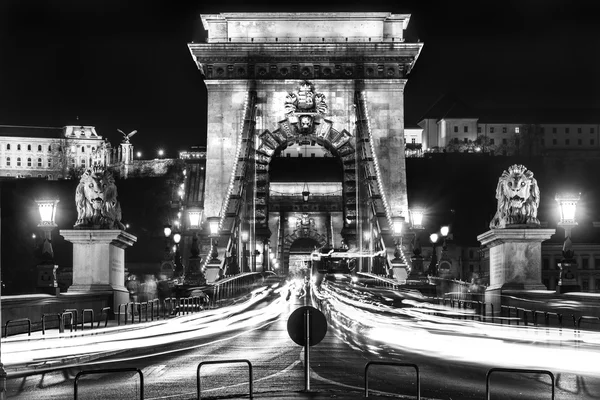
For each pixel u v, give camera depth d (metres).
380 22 100.25
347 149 97.38
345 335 37.38
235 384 22.44
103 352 29.73
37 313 35.38
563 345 28.97
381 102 98.06
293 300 65.88
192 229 61.59
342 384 22.39
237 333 39.28
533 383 22.77
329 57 97.81
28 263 133.38
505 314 40.22
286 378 23.61
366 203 93.31
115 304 43.62
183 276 67.62
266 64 97.94
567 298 36.19
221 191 96.19
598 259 134.62
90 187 43.84
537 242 40.91
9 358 27.42
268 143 97.25
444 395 20.67
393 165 97.25
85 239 43.06
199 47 97.00
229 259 81.81
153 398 20.03
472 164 194.88
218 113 97.50
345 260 88.81
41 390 21.97
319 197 164.12
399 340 33.94
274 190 167.25
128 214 167.75
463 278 96.62
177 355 29.64
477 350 28.84
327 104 98.25
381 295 62.34
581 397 20.55
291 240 162.12
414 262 68.12
